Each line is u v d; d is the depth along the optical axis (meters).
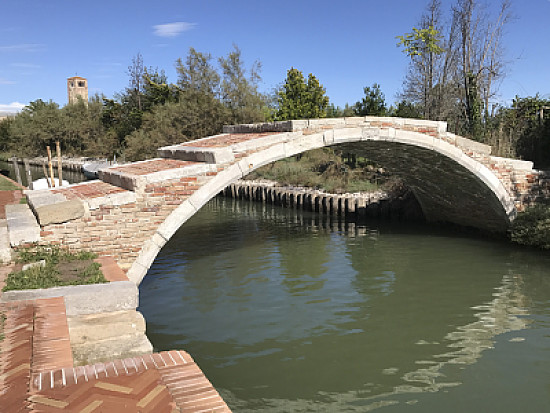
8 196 13.65
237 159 9.61
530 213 13.89
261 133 11.75
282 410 6.04
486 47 25.91
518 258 13.22
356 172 24.38
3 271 6.45
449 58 26.59
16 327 4.34
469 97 24.00
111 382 3.17
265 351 7.72
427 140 12.61
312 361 7.38
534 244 14.10
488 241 15.30
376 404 6.19
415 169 15.46
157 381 3.17
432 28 25.98
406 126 12.30
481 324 8.81
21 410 2.81
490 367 7.18
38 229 7.32
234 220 20.34
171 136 31.47
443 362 7.36
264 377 6.89
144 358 3.55
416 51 26.05
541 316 9.16
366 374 7.00
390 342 8.07
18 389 3.09
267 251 14.58
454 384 6.69
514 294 10.41
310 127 10.93
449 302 9.99
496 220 15.36
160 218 8.40
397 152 14.04
